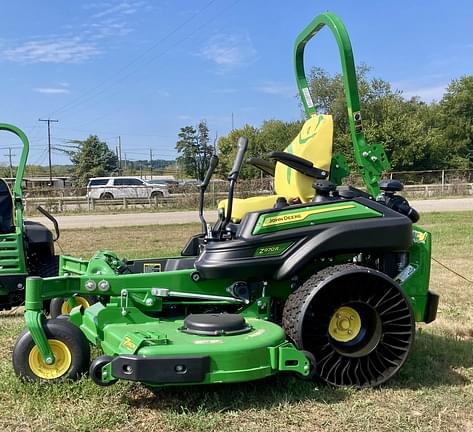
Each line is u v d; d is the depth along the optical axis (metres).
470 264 9.77
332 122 4.56
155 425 3.42
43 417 3.48
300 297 3.91
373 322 4.04
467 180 35.41
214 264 3.94
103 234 15.44
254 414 3.56
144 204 25.88
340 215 4.06
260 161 5.22
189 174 45.81
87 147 66.88
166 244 13.09
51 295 3.94
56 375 3.89
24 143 6.24
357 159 4.58
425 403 3.77
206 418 3.46
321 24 4.79
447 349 4.99
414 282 4.40
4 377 4.07
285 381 4.00
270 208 4.31
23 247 6.12
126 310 4.00
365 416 3.53
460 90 55.94
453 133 54.56
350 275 3.92
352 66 4.50
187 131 45.41
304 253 3.94
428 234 4.46
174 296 4.09
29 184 44.56
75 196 30.30
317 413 3.58
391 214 4.13
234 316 3.82
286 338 3.89
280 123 48.94
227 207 4.19
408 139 44.75
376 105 45.91
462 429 3.41
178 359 3.40
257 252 3.95
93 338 4.03
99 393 3.80
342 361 3.97
